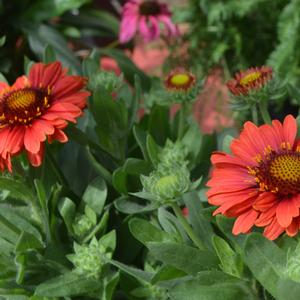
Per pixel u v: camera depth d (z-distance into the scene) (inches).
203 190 31.2
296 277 24.8
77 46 59.5
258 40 55.4
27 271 29.1
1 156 28.7
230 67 57.2
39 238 29.4
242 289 26.6
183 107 32.3
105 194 29.9
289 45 47.5
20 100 29.2
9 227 29.3
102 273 28.6
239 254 26.6
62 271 29.2
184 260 26.7
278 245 26.3
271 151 26.5
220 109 55.6
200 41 57.4
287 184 25.5
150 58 73.6
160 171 28.3
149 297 28.7
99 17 59.6
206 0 53.7
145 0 55.8
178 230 28.3
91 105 32.3
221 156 27.0
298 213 24.8
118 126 31.7
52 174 30.5
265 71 30.5
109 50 42.7
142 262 30.2
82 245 28.9
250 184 26.1
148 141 30.5
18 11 53.4
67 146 33.1
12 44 54.1
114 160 32.2
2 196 30.4
